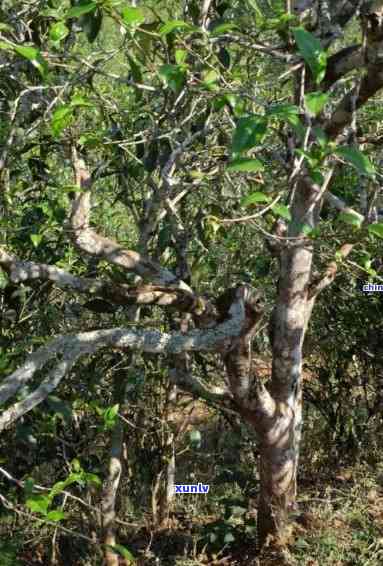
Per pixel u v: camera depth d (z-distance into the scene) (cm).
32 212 369
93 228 346
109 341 298
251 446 507
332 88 317
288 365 382
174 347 316
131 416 452
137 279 369
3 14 320
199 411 586
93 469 404
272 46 288
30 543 418
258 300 331
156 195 357
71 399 387
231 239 441
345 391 554
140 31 226
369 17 265
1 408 320
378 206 384
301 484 514
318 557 400
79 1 214
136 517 466
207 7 315
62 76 337
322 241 332
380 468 508
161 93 341
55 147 385
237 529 432
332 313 520
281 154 374
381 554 413
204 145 375
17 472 394
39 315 392
